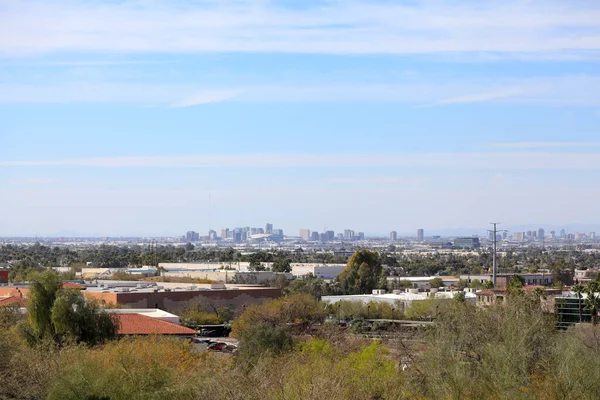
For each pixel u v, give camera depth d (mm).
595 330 45469
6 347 42031
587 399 32688
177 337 61844
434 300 102312
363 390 36062
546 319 42938
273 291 111750
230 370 37312
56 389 37875
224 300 105625
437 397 34812
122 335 64062
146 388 37906
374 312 103188
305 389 32344
